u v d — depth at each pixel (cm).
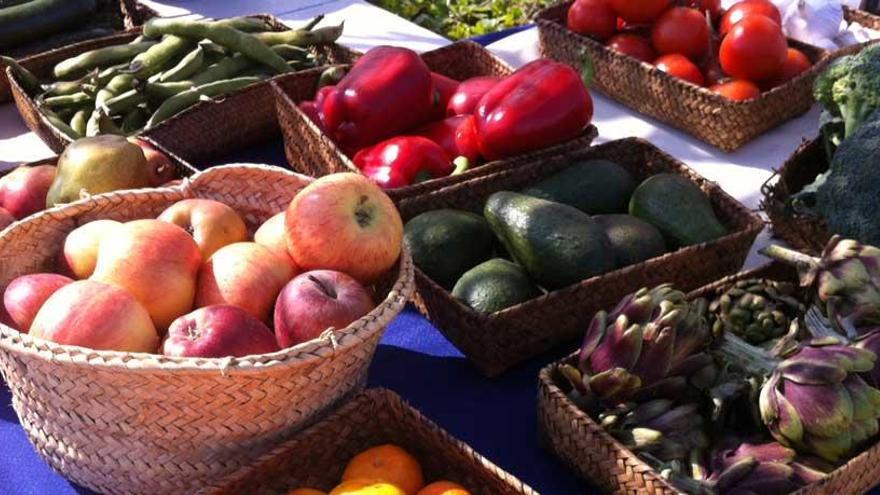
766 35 208
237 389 114
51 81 223
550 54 237
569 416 124
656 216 157
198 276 131
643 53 225
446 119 195
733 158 207
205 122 201
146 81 208
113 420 117
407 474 118
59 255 142
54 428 124
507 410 145
